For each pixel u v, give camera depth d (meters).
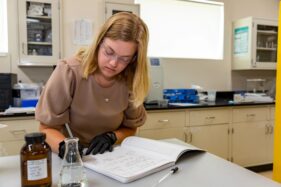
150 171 0.88
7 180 0.83
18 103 2.54
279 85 2.06
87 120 1.20
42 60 2.69
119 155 1.03
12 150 2.27
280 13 2.04
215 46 3.72
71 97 1.14
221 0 3.65
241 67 3.60
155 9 3.39
